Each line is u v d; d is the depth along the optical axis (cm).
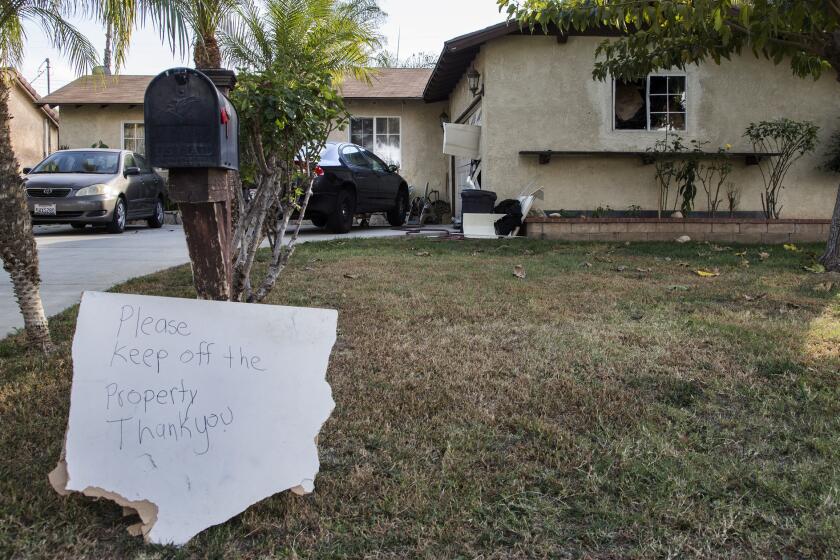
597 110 1156
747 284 661
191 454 247
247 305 265
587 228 1073
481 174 1208
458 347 435
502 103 1152
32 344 421
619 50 888
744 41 816
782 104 1173
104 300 256
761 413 332
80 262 805
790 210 1192
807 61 822
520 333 468
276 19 775
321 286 622
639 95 1165
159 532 232
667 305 557
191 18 407
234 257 393
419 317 512
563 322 500
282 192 454
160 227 1495
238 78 369
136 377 252
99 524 239
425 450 295
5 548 222
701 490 260
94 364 250
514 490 261
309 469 254
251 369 260
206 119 254
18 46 458
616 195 1172
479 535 232
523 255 876
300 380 263
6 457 283
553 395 353
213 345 260
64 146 1808
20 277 412
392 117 1736
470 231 1077
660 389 362
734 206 1183
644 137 1164
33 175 1264
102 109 1806
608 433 309
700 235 1084
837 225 774
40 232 1306
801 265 784
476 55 1231
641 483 265
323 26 836
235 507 241
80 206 1207
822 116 1180
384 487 262
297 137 382
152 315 258
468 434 308
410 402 344
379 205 1302
